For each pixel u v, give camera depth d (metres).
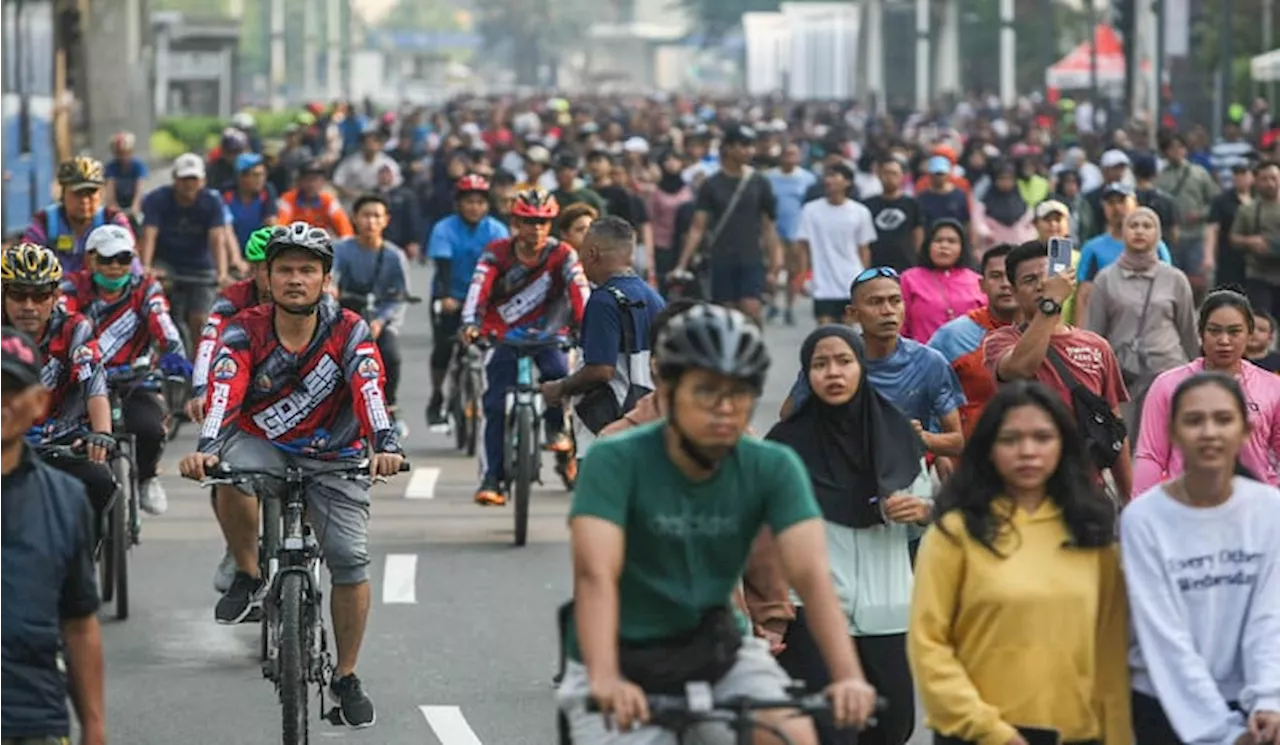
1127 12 89.31
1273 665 14.82
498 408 34.00
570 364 34.16
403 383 53.38
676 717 13.12
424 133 125.56
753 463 13.80
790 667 18.14
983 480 15.20
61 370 24.00
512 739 22.59
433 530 34.62
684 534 13.76
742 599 18.47
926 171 52.41
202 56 177.62
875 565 18.16
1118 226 35.06
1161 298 30.09
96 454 23.72
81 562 14.55
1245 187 52.44
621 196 55.34
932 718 15.05
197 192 43.19
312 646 20.75
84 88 109.19
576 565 13.57
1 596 14.23
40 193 75.06
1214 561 15.02
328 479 21.38
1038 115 130.38
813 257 47.53
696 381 13.25
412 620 28.38
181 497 38.00
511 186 50.66
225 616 24.31
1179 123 106.25
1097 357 22.31
